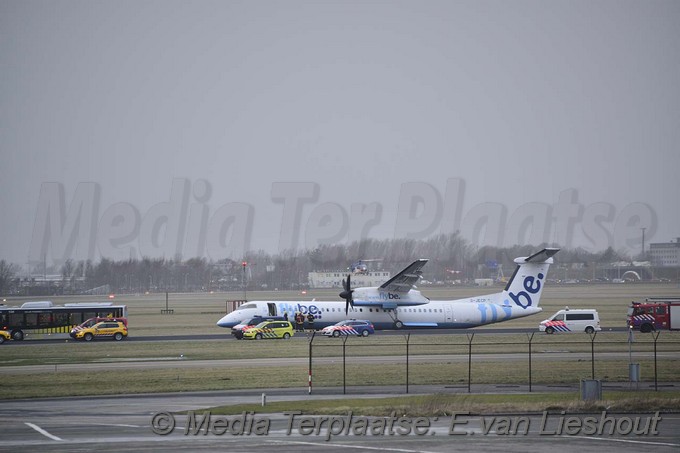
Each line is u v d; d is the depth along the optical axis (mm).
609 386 182500
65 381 195125
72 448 119750
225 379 196000
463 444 121312
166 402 164500
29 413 151750
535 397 163375
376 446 120125
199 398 169625
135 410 154625
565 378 195500
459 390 177375
